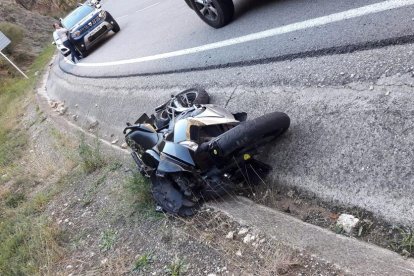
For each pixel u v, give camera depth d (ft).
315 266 9.98
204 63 22.13
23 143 37.65
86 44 47.47
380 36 14.20
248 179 14.12
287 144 13.97
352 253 9.87
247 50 19.83
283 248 10.91
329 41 15.96
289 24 19.02
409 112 11.33
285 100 15.35
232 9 22.77
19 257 17.78
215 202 14.15
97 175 21.74
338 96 13.52
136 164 18.47
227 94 18.47
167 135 14.56
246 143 12.59
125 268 13.87
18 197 25.61
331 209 11.84
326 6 18.24
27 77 71.26
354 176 11.67
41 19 101.45
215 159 13.07
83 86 38.09
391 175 10.87
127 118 26.50
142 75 28.37
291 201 12.92
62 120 36.19
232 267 11.35
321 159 12.75
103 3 76.38
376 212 10.79
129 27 45.21
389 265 9.19
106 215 17.58
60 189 22.88
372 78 13.02
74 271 15.16
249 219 12.54
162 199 15.11
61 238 17.83
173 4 40.16
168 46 28.78
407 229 10.04
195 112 15.10
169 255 13.25
